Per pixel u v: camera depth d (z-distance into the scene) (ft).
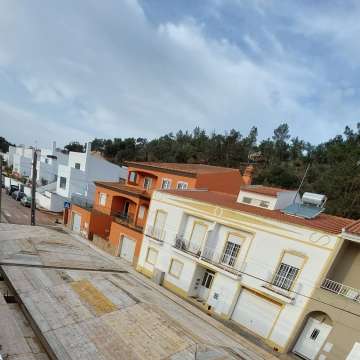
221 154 298.97
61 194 142.92
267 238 52.54
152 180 93.81
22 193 147.95
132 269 76.59
